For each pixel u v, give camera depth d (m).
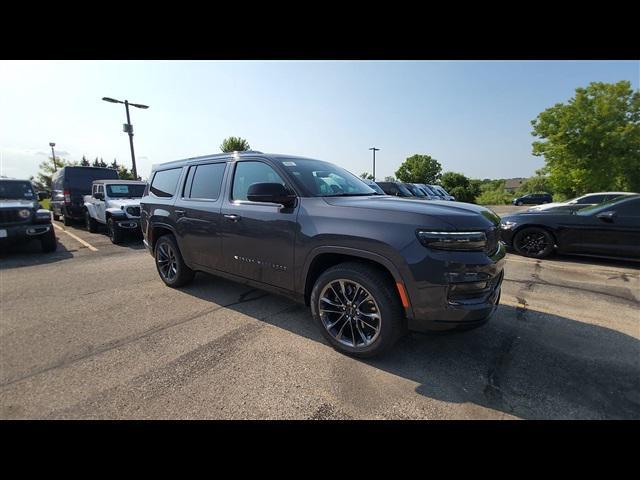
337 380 2.50
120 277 5.37
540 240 6.60
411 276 2.41
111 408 2.20
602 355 2.83
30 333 3.30
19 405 2.22
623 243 5.82
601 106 20.41
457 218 2.44
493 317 3.62
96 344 3.07
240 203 3.54
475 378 2.52
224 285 4.83
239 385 2.44
